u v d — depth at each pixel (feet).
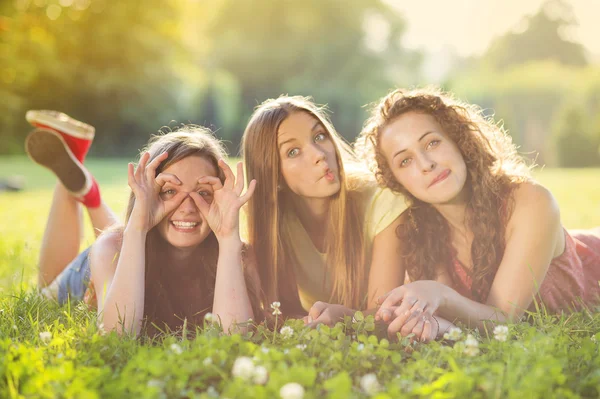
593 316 8.91
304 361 6.58
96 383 5.88
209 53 132.46
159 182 8.81
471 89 120.16
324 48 130.00
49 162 12.51
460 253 9.93
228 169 8.94
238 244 8.91
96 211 13.10
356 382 6.30
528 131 115.65
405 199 9.77
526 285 8.98
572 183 46.62
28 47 98.58
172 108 116.16
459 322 8.45
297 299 10.66
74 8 108.88
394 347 7.43
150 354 6.70
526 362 6.23
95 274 9.38
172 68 114.62
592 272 10.73
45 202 34.22
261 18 133.39
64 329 8.28
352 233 10.05
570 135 98.63
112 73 108.37
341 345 7.15
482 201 9.21
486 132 9.45
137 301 8.44
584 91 111.96
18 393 6.04
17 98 97.66
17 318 9.08
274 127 9.61
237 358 6.50
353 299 10.12
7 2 98.32
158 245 9.17
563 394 5.67
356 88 129.49
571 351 6.86
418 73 140.97
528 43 171.22
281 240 10.16
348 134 128.57
